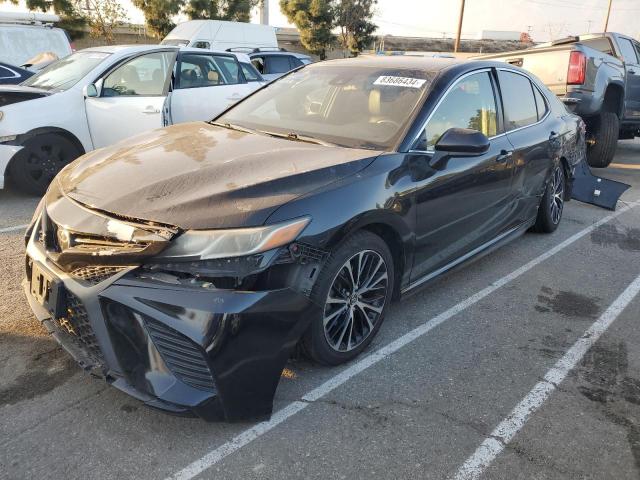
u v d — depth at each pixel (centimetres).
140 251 224
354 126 339
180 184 254
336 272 263
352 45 3394
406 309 370
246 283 229
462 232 369
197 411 222
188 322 218
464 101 372
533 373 301
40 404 254
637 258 491
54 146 589
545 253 494
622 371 307
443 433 249
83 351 244
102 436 236
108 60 630
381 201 282
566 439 249
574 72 757
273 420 251
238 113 399
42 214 273
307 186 258
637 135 1077
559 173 534
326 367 294
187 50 691
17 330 315
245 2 2905
